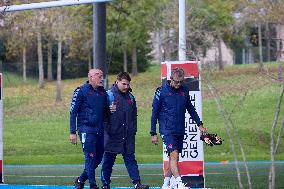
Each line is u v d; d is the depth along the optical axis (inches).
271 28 6028.5
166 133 1700.3
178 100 1699.1
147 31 6456.7
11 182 2292.1
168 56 4990.2
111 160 1766.7
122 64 6993.1
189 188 1733.5
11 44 6043.3
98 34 2581.2
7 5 2310.5
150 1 6186.0
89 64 6304.1
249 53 7534.5
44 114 5157.5
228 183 2161.7
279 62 1718.8
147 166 2994.6
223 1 6491.1
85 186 2087.8
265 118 4557.1
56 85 5959.6
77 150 3969.0
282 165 2869.1
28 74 6250.0
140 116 4682.6
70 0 2377.0
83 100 1712.6
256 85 5305.1
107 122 1740.9
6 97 5728.3
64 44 6830.7
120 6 5787.4
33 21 5782.5
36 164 3235.7
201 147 1829.5
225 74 5772.6
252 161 3159.5
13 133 4554.6
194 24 5541.3
